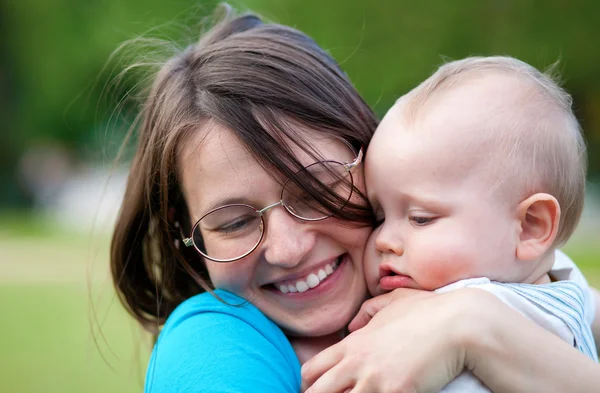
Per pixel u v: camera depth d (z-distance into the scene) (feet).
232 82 6.45
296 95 6.46
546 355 5.43
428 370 5.35
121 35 62.90
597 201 55.11
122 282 7.84
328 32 40.65
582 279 7.15
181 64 7.22
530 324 5.59
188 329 6.20
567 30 40.81
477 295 5.74
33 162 83.10
